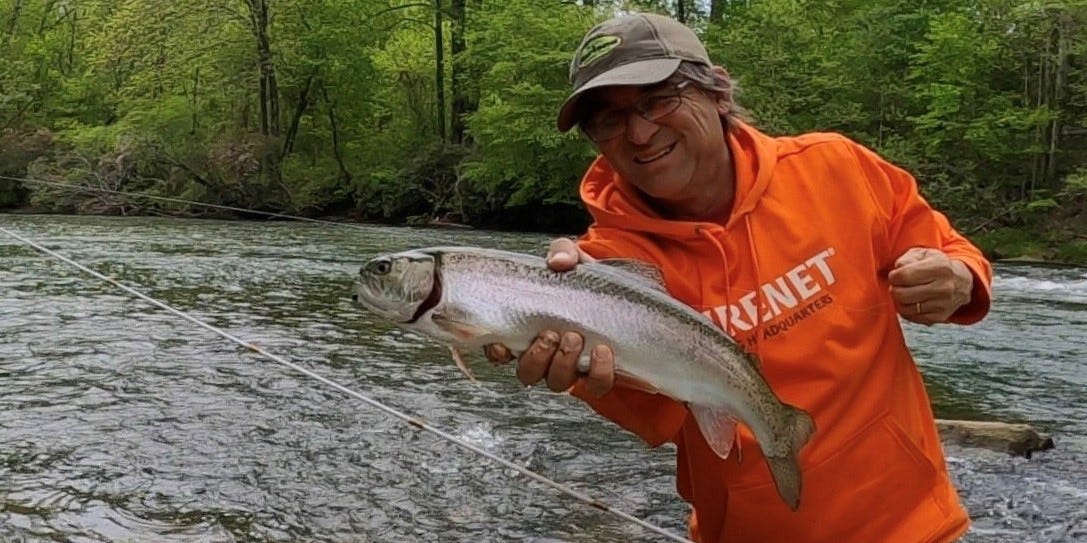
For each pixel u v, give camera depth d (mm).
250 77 14922
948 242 1243
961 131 12102
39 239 8711
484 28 14086
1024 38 11844
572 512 2299
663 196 1148
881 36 13008
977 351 4480
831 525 1146
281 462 2559
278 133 15188
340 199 15008
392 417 3035
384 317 1054
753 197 1146
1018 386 3766
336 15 15016
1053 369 4078
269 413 3020
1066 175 11695
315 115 15766
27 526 2033
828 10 14422
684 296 1166
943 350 4504
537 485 2477
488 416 3109
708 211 1197
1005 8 11992
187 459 2543
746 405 1075
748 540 1202
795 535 1163
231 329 4449
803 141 1224
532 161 13273
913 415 1200
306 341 4246
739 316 1143
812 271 1150
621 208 1198
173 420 2895
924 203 1231
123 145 13938
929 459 1194
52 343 3949
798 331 1138
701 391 1077
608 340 1050
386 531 2139
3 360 3604
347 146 15750
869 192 1206
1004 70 12383
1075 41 11641
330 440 2770
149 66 15078
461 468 2582
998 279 8078
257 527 2119
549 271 1062
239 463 2531
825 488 1140
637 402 1159
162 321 4578
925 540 1156
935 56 12102
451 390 3439
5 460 2463
